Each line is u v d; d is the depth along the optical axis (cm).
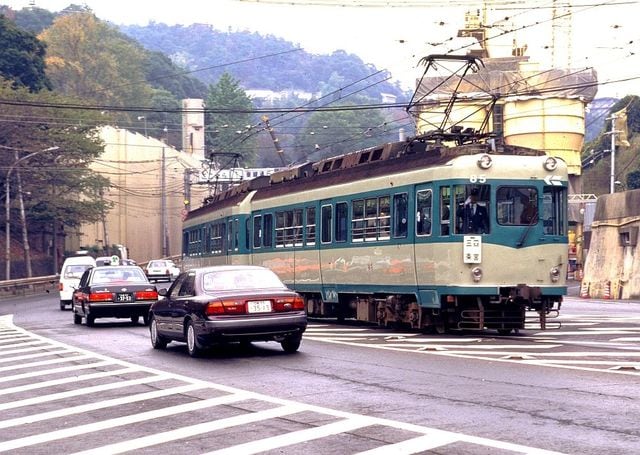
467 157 2053
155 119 12850
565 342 1873
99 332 2527
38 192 6731
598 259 4550
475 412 1050
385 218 2298
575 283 6431
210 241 3825
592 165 9375
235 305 1666
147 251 9388
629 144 9225
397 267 2239
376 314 2403
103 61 11381
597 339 1939
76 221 7119
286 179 3084
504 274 2044
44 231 7531
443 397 1165
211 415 1107
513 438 902
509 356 1605
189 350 1758
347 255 2494
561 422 974
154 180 9412
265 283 1756
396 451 864
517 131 6644
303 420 1045
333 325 2595
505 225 2053
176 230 9925
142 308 2712
